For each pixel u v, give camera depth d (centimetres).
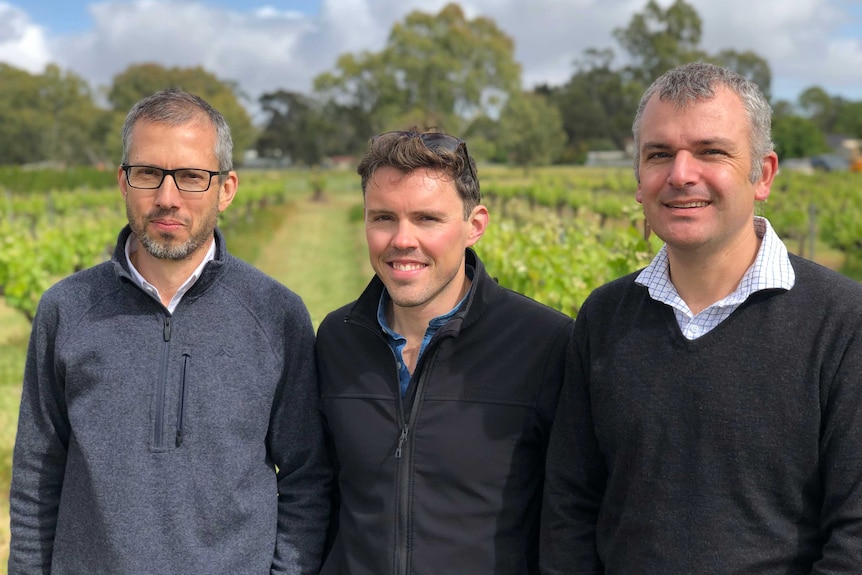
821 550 160
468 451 194
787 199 2227
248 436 199
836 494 155
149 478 188
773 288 162
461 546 192
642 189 176
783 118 8344
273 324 209
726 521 161
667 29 7688
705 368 164
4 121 8756
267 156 9075
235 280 207
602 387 179
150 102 198
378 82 6588
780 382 158
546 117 5800
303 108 8975
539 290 572
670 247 173
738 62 7731
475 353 202
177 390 193
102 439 189
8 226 1075
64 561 192
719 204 165
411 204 192
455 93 6556
